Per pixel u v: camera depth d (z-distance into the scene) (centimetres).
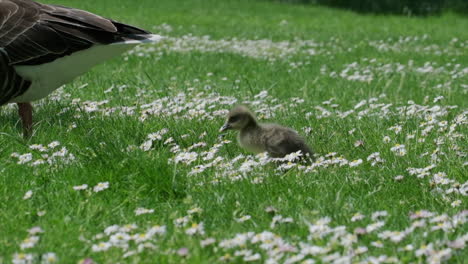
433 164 1040
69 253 764
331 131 1328
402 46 3256
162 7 5059
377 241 753
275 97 1805
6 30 1197
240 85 2000
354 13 5684
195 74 2222
